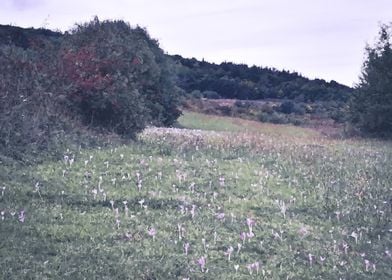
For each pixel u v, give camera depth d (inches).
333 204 559.8
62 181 532.4
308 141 1216.8
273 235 443.2
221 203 523.2
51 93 740.7
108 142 775.7
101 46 931.3
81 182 535.5
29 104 697.6
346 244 440.8
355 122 1919.3
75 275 325.1
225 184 596.1
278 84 4227.4
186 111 2576.3
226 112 2743.6
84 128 803.4
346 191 620.4
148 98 1569.9
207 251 390.3
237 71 4407.0
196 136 1016.2
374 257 421.1
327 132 1994.3
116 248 376.2
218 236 425.7
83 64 858.8
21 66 759.1
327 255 414.6
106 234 401.7
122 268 343.0
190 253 384.5
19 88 700.0
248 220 433.7
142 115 922.7
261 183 618.8
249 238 424.5
